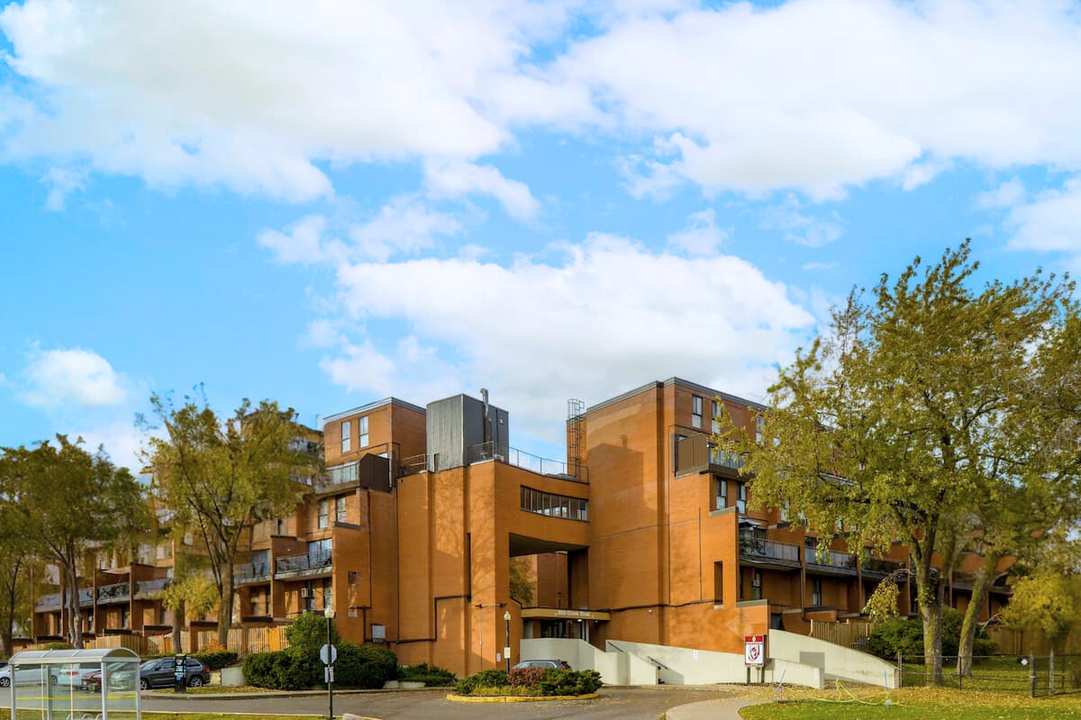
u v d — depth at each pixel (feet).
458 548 191.31
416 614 195.11
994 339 122.72
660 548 193.36
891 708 97.86
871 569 211.82
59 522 205.16
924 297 126.41
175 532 183.01
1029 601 165.17
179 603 203.31
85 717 98.17
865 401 125.70
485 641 183.52
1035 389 118.42
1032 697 113.19
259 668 156.15
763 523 199.93
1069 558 126.41
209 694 142.51
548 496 202.59
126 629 228.84
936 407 122.31
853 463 126.82
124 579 249.55
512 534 191.01
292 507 186.50
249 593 218.18
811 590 204.64
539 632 193.16
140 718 99.60
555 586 244.42
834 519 129.70
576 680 136.15
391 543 202.08
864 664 149.48
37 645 220.64
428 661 190.70
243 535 222.07
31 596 250.57
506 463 192.54
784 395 133.08
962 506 122.93
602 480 209.56
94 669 98.68
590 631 203.72
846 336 129.90
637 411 204.13
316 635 159.33
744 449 139.33
